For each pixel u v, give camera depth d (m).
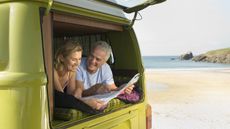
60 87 2.99
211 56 105.19
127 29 3.87
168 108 15.30
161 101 17.69
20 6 2.14
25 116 2.09
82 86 3.41
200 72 48.84
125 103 3.49
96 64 3.53
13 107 2.07
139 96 3.70
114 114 3.10
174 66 78.81
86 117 2.79
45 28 2.40
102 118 2.93
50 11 2.54
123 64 4.10
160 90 23.52
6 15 2.15
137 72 3.97
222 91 23.11
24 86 2.08
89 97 3.04
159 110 14.77
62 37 4.53
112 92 3.26
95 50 3.51
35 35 2.17
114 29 3.68
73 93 3.29
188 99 18.67
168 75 41.16
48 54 2.43
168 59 122.25
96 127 2.85
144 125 3.72
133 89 3.80
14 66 2.08
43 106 2.17
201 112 14.41
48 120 2.22
